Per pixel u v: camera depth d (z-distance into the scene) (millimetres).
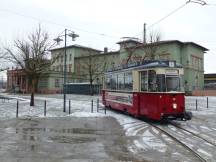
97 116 21375
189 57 59781
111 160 8930
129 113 20875
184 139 12703
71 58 78250
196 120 19516
